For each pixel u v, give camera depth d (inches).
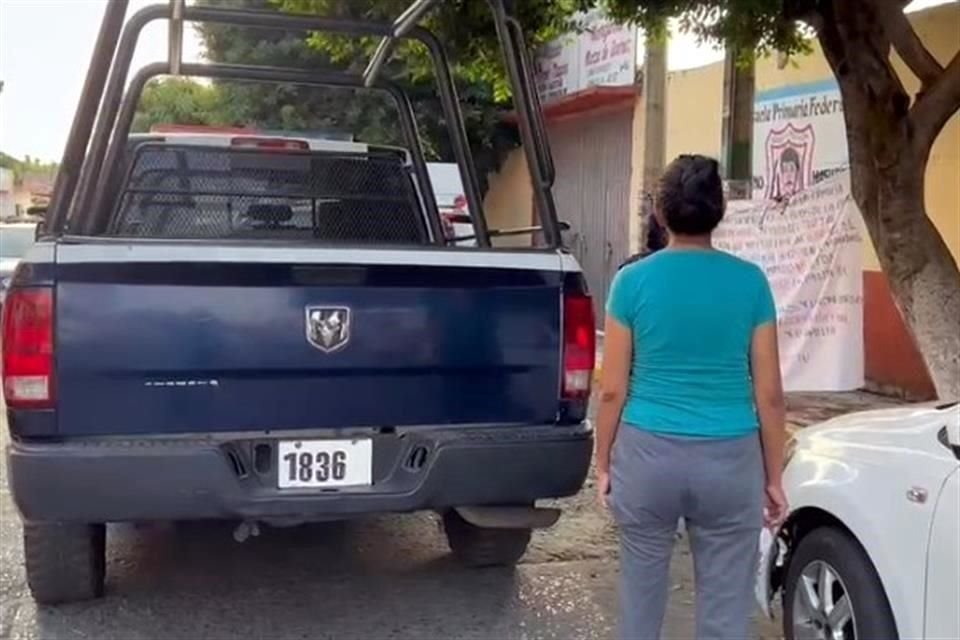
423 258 163.0
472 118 695.1
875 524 135.6
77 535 175.6
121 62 189.9
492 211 764.0
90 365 151.1
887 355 378.6
